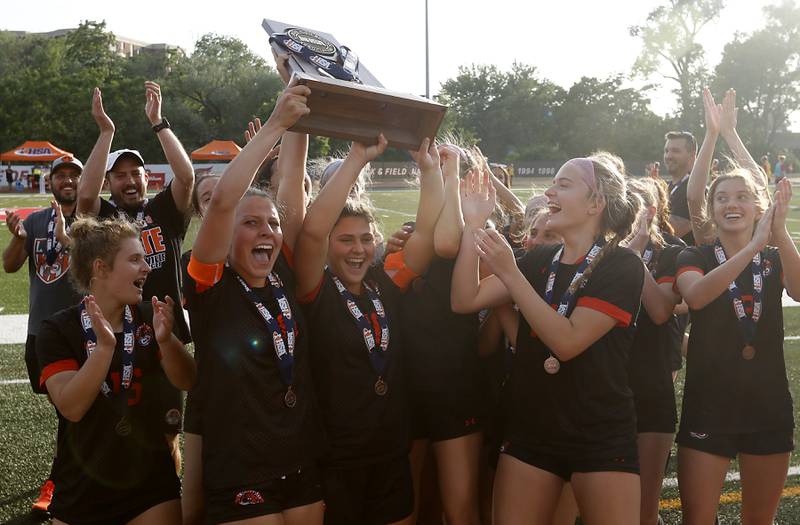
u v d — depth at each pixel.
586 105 71.88
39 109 54.22
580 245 2.94
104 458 2.76
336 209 2.75
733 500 4.25
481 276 3.33
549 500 2.84
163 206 4.67
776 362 3.25
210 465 2.60
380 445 2.90
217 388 2.61
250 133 4.38
